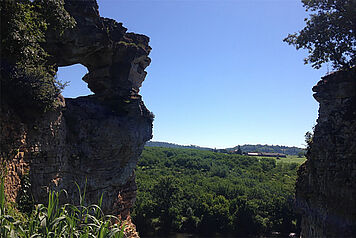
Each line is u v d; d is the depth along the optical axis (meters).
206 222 50.50
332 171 9.97
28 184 9.98
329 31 11.38
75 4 14.75
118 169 16.20
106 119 15.42
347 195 9.20
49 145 11.73
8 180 8.98
